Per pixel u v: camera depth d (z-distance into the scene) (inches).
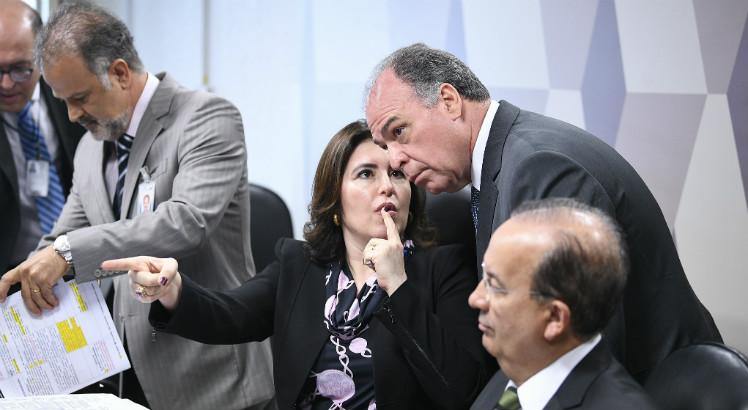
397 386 135.4
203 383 169.2
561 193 109.5
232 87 276.5
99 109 167.6
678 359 109.0
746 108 192.9
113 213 177.2
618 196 115.5
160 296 137.7
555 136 118.0
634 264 117.4
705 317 128.6
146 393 168.1
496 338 93.1
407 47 128.0
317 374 142.2
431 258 143.4
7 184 205.5
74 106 167.8
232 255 179.0
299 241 157.8
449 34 231.6
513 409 95.9
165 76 178.4
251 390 171.9
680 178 201.6
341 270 148.5
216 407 168.9
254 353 174.4
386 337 138.3
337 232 150.3
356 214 144.9
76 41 161.8
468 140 124.0
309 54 259.3
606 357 93.7
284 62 264.8
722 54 195.0
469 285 139.6
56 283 146.4
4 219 205.6
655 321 118.3
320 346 142.3
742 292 196.1
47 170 213.2
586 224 90.4
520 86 220.5
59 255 147.4
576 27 211.3
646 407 88.9
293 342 144.6
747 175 194.1
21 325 142.2
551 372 92.7
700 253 200.2
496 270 91.3
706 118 197.9
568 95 213.6
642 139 205.3
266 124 270.8
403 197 145.9
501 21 222.4
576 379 91.7
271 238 203.6
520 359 93.0
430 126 123.2
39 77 210.5
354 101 251.0
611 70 207.6
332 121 255.9
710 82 196.9
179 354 168.6
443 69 123.9
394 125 124.5
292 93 264.1
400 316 127.7
